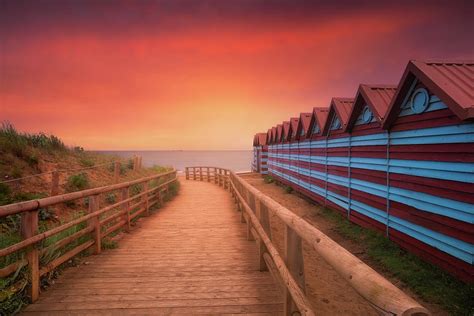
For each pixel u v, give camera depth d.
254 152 32.00
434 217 5.45
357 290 1.09
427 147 5.66
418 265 5.64
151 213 8.85
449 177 5.07
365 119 8.18
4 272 2.88
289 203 12.89
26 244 3.04
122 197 6.42
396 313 0.84
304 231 1.91
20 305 3.02
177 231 6.57
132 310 3.04
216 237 6.05
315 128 12.62
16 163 7.81
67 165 10.05
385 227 7.14
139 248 5.27
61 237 4.62
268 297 3.34
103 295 3.38
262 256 4.13
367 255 6.38
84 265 4.39
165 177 13.16
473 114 4.40
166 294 3.41
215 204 10.66
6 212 2.77
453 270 4.95
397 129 6.65
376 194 7.57
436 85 5.04
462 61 5.85
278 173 19.95
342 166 9.77
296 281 2.20
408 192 6.25
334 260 1.36
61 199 3.71
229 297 3.34
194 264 4.44
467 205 4.69
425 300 4.43
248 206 5.51
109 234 6.04
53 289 3.54
